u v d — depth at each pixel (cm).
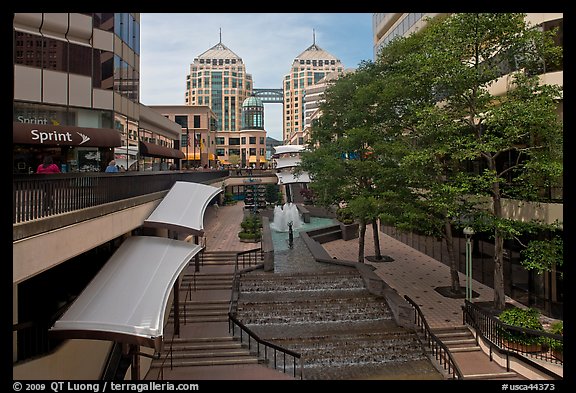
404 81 1866
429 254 2850
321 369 1337
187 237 2359
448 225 1955
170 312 1638
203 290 1888
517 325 1338
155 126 3806
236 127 15175
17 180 686
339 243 3353
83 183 954
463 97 1634
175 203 1603
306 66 16350
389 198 1962
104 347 1174
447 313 1702
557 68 1559
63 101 1897
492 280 2048
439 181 1794
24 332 926
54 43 1867
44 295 1081
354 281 1984
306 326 1625
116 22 2222
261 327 1608
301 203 5331
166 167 3984
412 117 1914
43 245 727
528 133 1491
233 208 5081
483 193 1650
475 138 1658
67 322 797
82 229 893
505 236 1586
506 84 1747
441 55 1519
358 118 2180
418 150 1748
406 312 1605
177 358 1338
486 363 1362
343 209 2300
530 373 1234
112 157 2184
